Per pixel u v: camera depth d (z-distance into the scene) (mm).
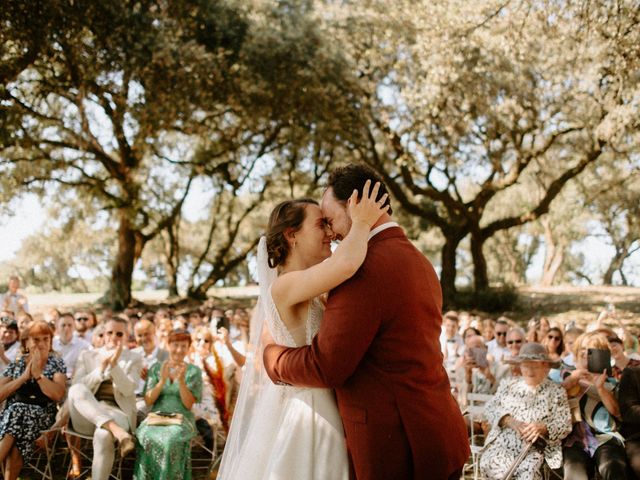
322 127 17297
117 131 18047
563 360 6656
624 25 8891
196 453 6234
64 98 18297
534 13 9508
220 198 23031
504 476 4379
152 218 20922
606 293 23781
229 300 23516
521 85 16312
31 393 5352
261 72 16047
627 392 4590
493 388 6531
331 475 2363
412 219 25188
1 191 18703
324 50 16125
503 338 8109
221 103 16656
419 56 14211
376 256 2279
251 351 2793
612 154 20359
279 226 2553
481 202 20562
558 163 21438
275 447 2455
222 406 5363
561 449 4609
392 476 2197
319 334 2244
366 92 17531
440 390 2309
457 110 16609
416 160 19453
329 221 2477
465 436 2367
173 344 5363
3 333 6801
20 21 13242
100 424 5016
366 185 2268
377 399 2223
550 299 22297
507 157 20625
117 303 20484
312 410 2438
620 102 13016
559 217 30328
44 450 5781
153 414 5141
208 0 15641
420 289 2297
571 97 17203
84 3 13766
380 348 2236
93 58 14383
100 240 30406
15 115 14891
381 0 16281
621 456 4520
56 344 7422
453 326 8234
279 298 2396
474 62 15336
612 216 33844
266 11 16688
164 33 14836
